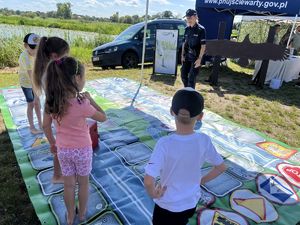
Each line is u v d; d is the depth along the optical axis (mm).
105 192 2740
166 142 1558
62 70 1871
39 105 3746
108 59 9023
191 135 1580
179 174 1591
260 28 13484
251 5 7820
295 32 9453
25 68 3408
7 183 2854
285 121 5098
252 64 10953
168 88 6711
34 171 3014
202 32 5066
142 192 2760
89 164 2162
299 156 3730
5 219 2402
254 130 4504
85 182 2221
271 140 4176
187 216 1724
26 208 2537
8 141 3721
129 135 3941
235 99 6207
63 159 2082
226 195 2805
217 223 2416
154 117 4641
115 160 3297
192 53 5219
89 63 10547
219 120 4812
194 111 1499
